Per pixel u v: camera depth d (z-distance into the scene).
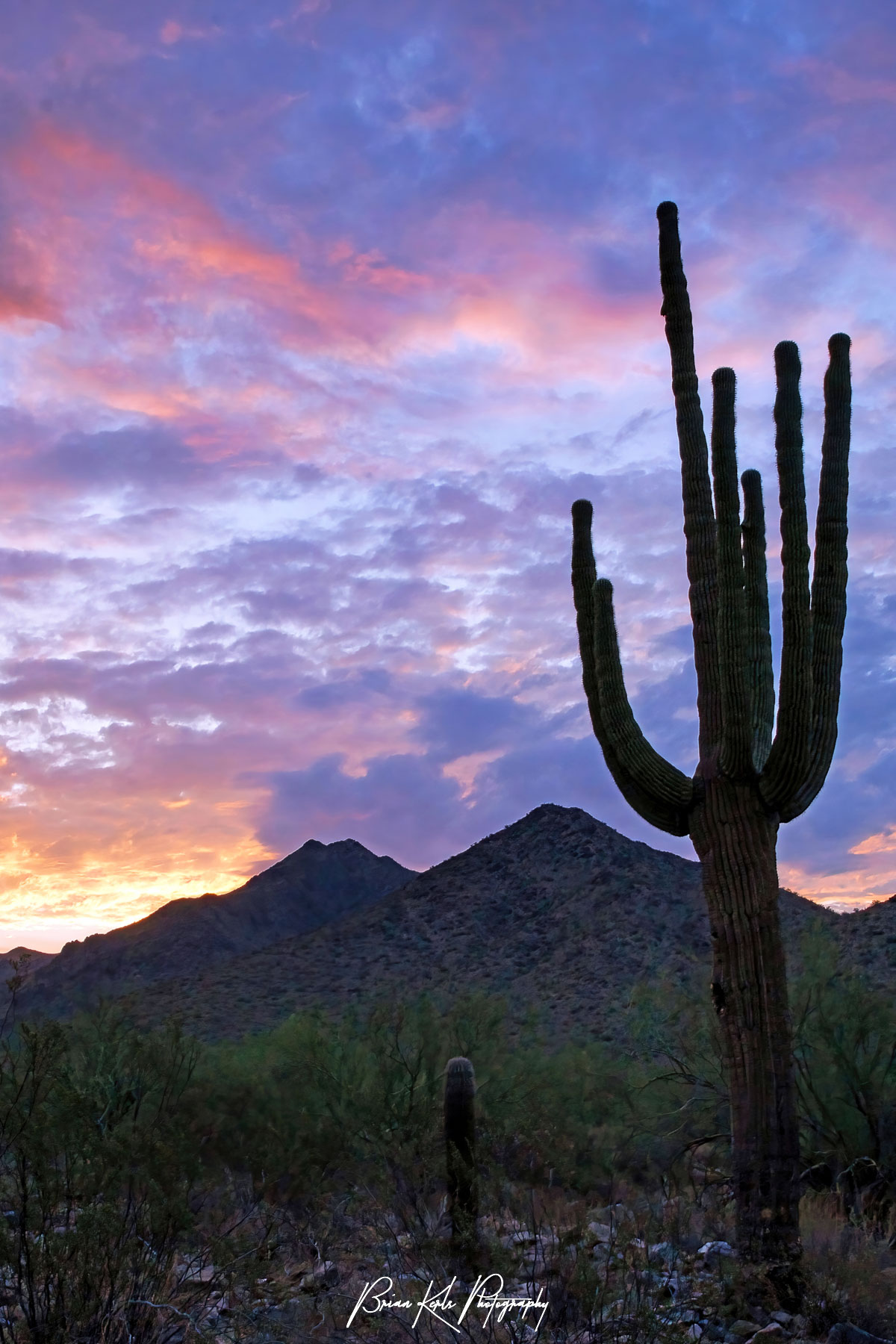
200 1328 5.19
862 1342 5.92
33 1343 4.81
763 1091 7.48
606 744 8.99
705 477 9.02
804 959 12.79
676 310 9.37
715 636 8.59
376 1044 13.96
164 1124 6.17
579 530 9.95
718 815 8.12
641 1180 11.81
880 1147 10.75
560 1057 15.16
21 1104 5.47
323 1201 8.47
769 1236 7.01
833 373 8.91
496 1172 7.27
